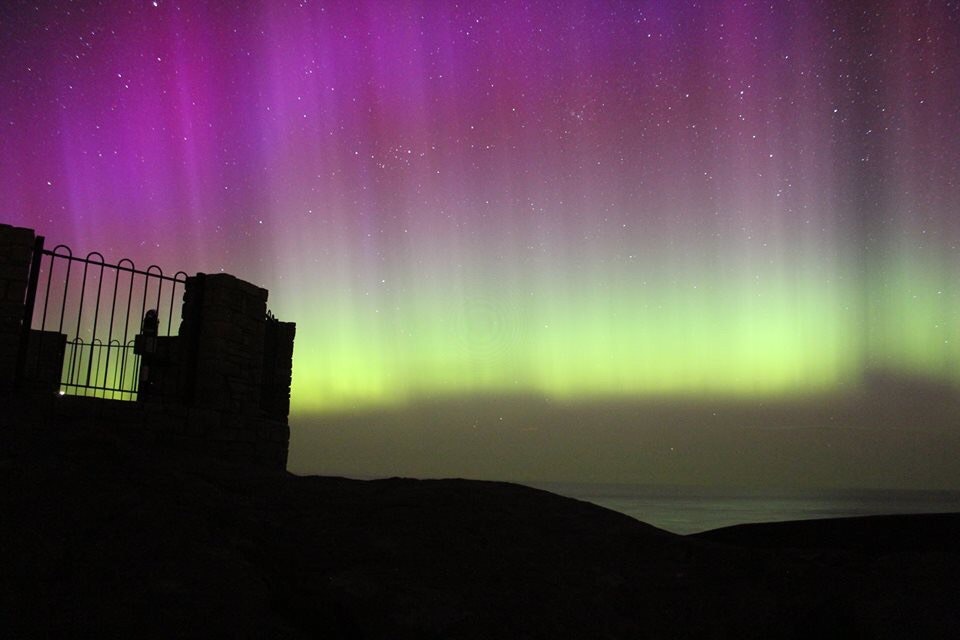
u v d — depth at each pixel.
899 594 3.71
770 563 4.38
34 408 6.85
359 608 3.46
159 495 4.58
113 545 3.57
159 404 7.89
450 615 3.46
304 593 3.57
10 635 2.70
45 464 4.45
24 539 3.44
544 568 4.18
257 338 9.84
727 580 4.19
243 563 3.70
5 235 7.43
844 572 4.26
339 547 4.24
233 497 5.03
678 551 4.59
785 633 3.61
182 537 3.82
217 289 9.04
